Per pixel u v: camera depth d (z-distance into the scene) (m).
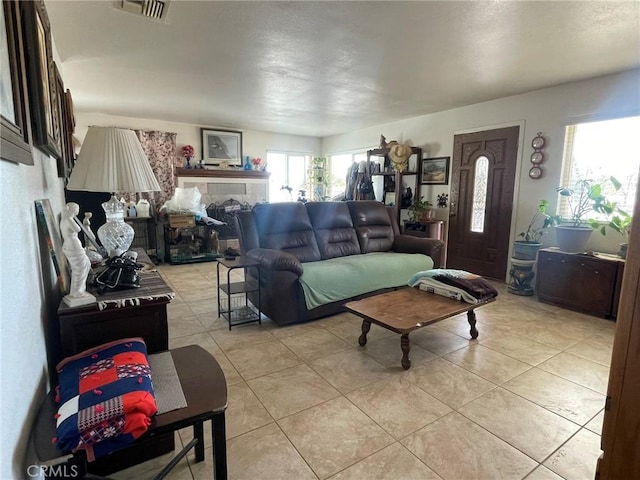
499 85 3.83
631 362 0.83
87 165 1.61
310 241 3.82
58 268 1.42
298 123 6.25
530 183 4.16
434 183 5.33
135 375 1.13
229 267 3.00
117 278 1.56
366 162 5.99
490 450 1.62
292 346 2.69
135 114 5.59
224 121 6.14
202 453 1.55
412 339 2.82
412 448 1.63
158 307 1.51
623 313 0.83
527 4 2.12
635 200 0.80
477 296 2.67
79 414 0.95
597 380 2.21
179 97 4.48
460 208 4.98
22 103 1.04
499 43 2.70
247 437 1.69
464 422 1.81
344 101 4.60
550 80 3.63
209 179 6.57
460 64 3.18
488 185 4.61
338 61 3.14
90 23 2.42
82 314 1.37
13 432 0.80
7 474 0.74
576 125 3.75
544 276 3.73
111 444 0.95
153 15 2.32
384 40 2.68
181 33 2.59
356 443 1.66
